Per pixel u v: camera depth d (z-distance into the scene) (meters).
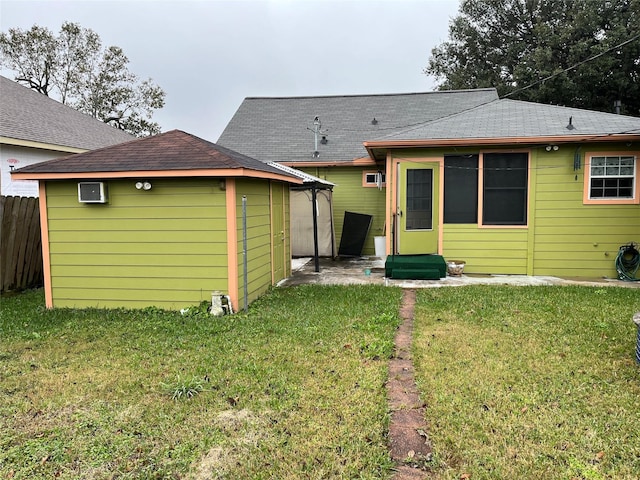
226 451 2.73
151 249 6.07
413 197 8.73
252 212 6.60
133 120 28.34
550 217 8.41
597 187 8.24
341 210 12.50
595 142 8.08
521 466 2.54
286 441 2.82
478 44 25.00
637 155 8.06
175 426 3.01
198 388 3.53
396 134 8.88
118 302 6.21
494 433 2.87
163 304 6.11
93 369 4.00
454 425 2.96
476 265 8.70
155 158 6.01
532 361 4.02
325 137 13.58
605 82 20.42
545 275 8.48
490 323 5.21
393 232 8.80
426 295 6.77
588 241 8.33
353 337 4.76
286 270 8.71
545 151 8.31
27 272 7.75
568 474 2.46
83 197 5.95
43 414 3.20
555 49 21.59
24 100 12.45
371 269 9.68
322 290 7.30
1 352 4.46
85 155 6.36
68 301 6.31
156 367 4.01
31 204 7.79
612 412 3.09
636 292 6.80
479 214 8.61
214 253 5.93
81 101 27.00
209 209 5.89
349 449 2.73
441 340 4.64
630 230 8.17
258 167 6.45
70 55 26.16
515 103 10.45
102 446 2.78
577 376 3.68
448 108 14.46
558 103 21.66
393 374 3.83
